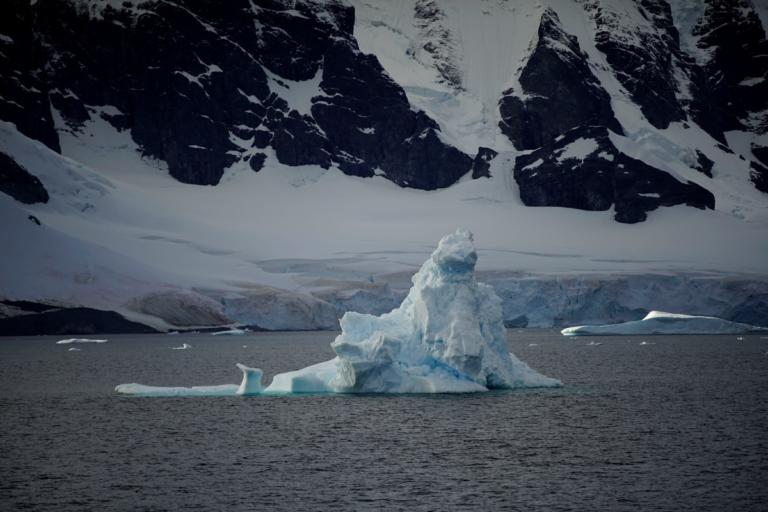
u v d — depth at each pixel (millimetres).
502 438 145125
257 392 193125
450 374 189000
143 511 107812
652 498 111688
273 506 109750
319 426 155000
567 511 107312
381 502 111125
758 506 108500
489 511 107625
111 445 141500
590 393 196875
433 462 129750
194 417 164875
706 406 178250
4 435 149750
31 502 111062
